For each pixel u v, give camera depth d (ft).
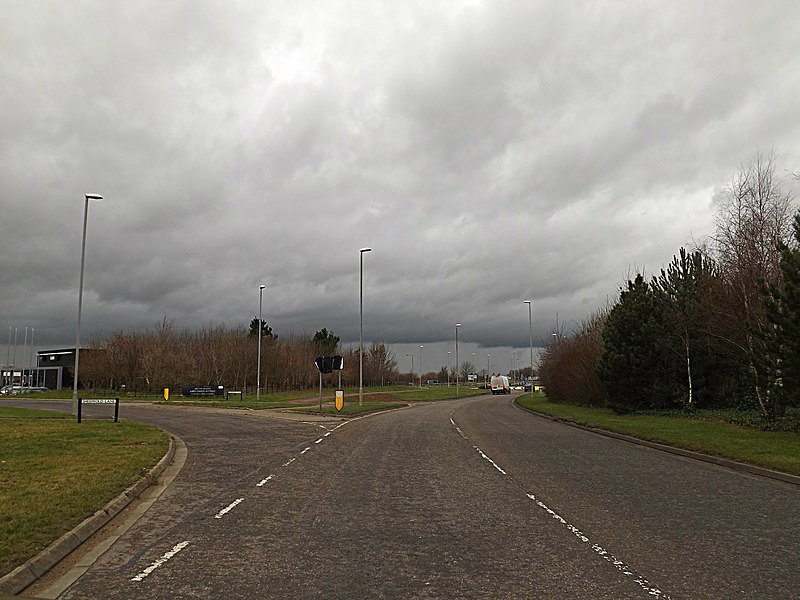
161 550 24.61
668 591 19.63
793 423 73.41
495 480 42.42
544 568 22.08
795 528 28.48
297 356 268.21
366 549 24.64
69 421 91.20
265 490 38.37
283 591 19.56
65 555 24.00
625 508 32.91
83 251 116.78
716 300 91.81
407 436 76.38
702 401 105.91
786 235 83.76
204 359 221.66
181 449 61.31
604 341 116.47
